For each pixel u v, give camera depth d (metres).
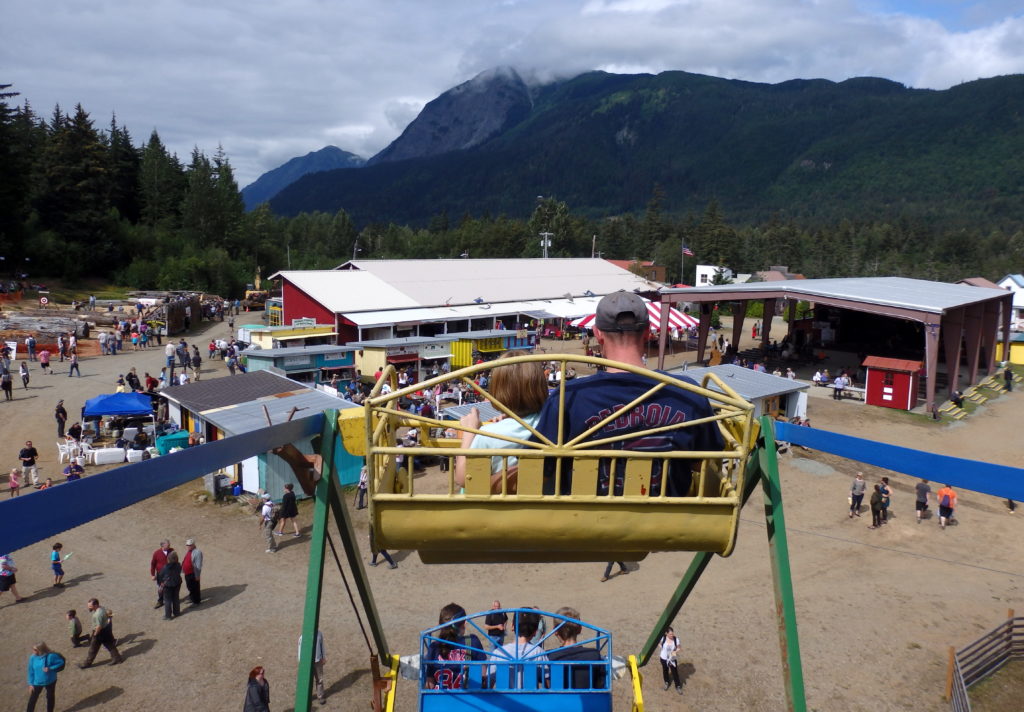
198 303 69.50
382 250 152.38
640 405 3.24
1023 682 14.23
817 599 16.89
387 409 3.26
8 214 78.56
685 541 3.20
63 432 29.16
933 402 36.56
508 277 69.06
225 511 21.61
